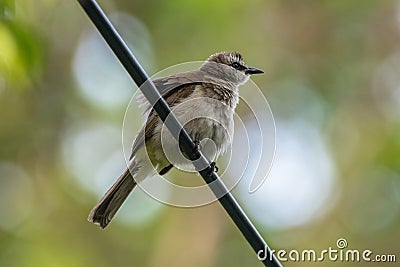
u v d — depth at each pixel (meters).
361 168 15.57
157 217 14.94
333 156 15.88
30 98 15.88
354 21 17.05
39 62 9.59
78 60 16.14
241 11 16.16
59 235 15.27
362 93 16.64
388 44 17.00
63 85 16.00
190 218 14.92
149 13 16.03
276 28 16.67
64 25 16.05
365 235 14.86
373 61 16.91
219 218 14.93
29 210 15.54
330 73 16.73
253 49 16.36
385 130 16.03
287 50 16.70
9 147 15.87
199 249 14.77
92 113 15.81
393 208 15.02
